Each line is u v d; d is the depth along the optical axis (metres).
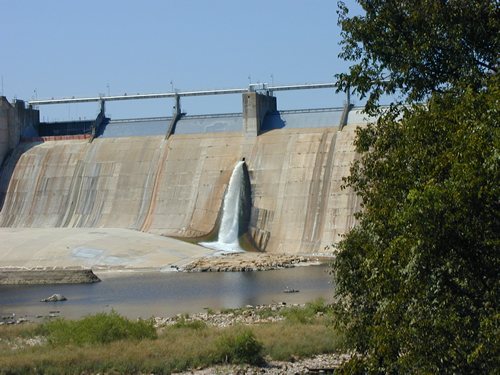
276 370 59.69
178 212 195.50
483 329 31.72
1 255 153.75
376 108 45.00
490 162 31.30
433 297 33.31
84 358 60.88
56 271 138.25
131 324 71.06
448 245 32.69
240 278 135.88
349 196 174.00
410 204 33.22
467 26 42.53
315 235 175.12
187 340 67.56
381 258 36.28
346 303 43.25
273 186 185.62
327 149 182.50
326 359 62.50
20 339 74.12
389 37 44.47
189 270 149.12
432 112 37.03
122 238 161.38
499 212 32.06
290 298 108.75
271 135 193.12
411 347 34.41
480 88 40.91
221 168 194.25
